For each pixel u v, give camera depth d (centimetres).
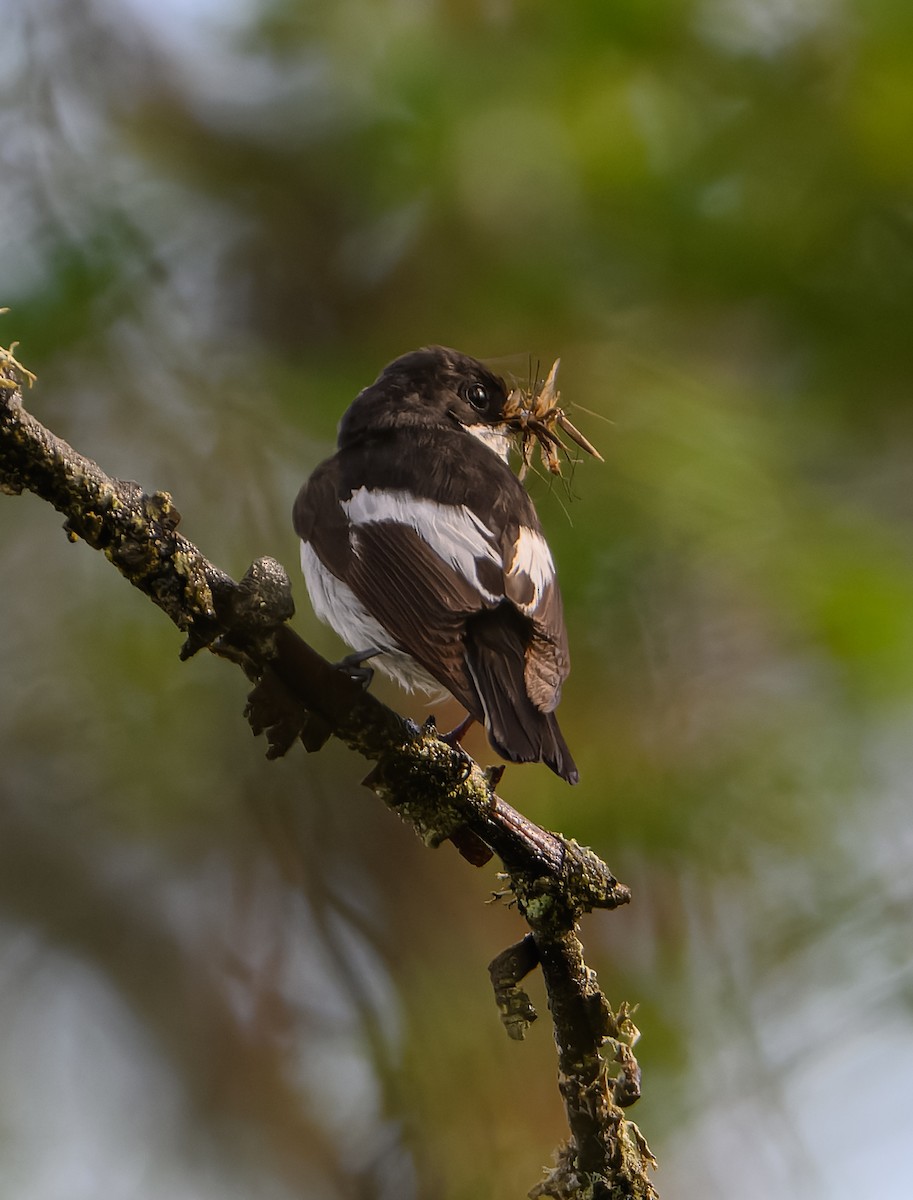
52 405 1240
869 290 1169
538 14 1164
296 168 1290
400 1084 1192
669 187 1150
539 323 1183
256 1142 1357
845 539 1116
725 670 1144
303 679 542
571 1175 567
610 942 1134
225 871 1392
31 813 1370
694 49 1162
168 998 1402
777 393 1181
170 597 523
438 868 1266
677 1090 1092
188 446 1234
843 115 1158
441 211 1213
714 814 1116
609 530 1092
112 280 1230
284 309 1307
